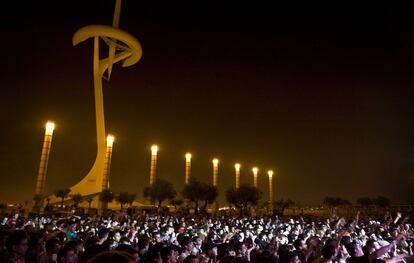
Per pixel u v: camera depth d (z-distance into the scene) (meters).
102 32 60.97
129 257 2.47
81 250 6.70
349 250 6.82
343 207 58.16
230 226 19.42
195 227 17.86
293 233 13.74
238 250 8.16
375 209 53.06
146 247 8.05
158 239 11.91
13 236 5.53
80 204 60.94
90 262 2.43
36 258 6.54
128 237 11.80
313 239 7.69
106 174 57.34
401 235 6.73
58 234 9.20
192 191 50.72
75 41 63.25
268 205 63.03
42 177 48.84
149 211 50.81
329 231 14.97
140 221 22.81
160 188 50.25
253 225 20.62
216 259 8.00
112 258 2.41
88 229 14.85
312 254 7.42
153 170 58.16
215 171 62.97
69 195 54.56
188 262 6.01
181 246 8.48
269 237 13.83
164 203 56.00
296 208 65.19
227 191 54.28
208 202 51.34
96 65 66.12
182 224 17.92
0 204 49.22
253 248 9.93
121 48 65.44
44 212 40.72
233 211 54.53
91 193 60.41
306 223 24.64
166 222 20.61
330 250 6.86
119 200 51.56
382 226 18.11
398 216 14.02
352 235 12.23
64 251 5.78
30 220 19.47
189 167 61.12
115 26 64.88
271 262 6.81
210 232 13.82
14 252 5.46
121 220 24.47
